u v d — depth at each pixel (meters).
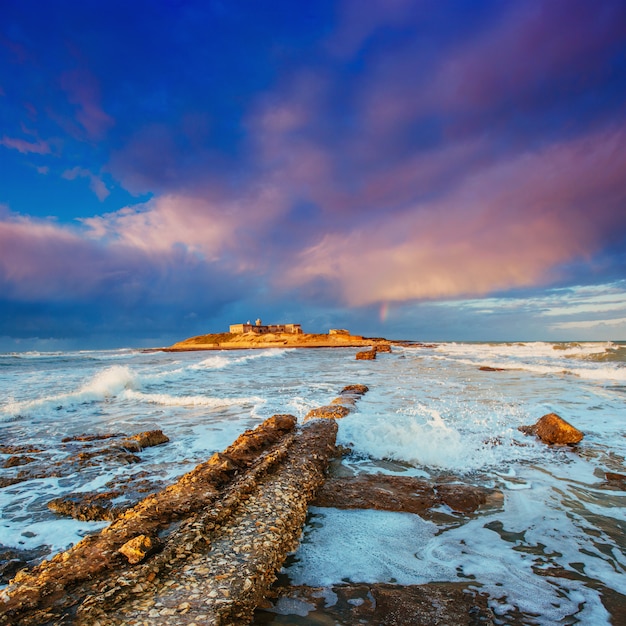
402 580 3.41
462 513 4.72
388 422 8.64
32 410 11.34
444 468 6.24
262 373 22.94
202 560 3.32
